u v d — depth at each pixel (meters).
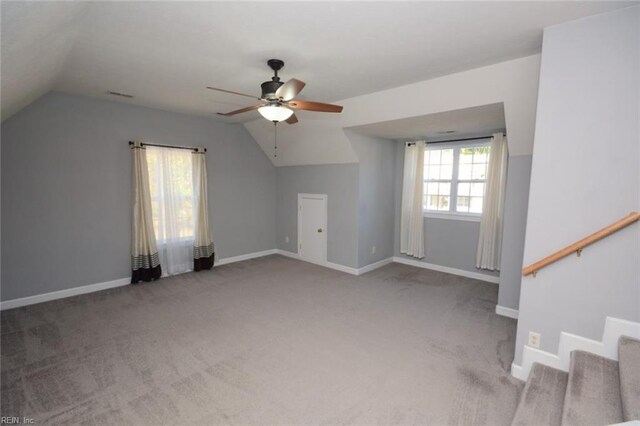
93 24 2.09
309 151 5.29
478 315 3.55
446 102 3.25
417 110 3.50
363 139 4.84
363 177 5.00
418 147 5.29
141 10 1.91
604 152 1.97
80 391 2.22
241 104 4.25
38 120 3.65
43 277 3.80
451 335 3.09
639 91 1.85
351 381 2.37
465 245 5.01
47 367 2.49
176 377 2.40
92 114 4.02
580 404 1.75
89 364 2.54
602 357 2.05
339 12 1.92
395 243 5.92
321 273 5.13
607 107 1.94
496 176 4.49
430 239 5.42
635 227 1.91
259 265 5.58
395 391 2.26
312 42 2.35
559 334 2.21
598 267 2.04
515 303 3.49
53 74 2.93
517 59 2.62
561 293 2.17
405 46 2.40
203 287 4.40
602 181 1.98
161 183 4.66
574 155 2.06
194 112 4.74
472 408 2.09
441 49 2.46
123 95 3.85
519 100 2.86
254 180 6.01
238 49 2.47
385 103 3.64
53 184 3.81
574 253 2.10
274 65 2.70
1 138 3.44
